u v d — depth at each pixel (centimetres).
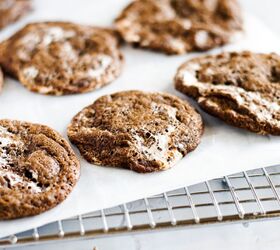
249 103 31
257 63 34
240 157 30
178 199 29
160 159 29
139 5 40
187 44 38
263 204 29
